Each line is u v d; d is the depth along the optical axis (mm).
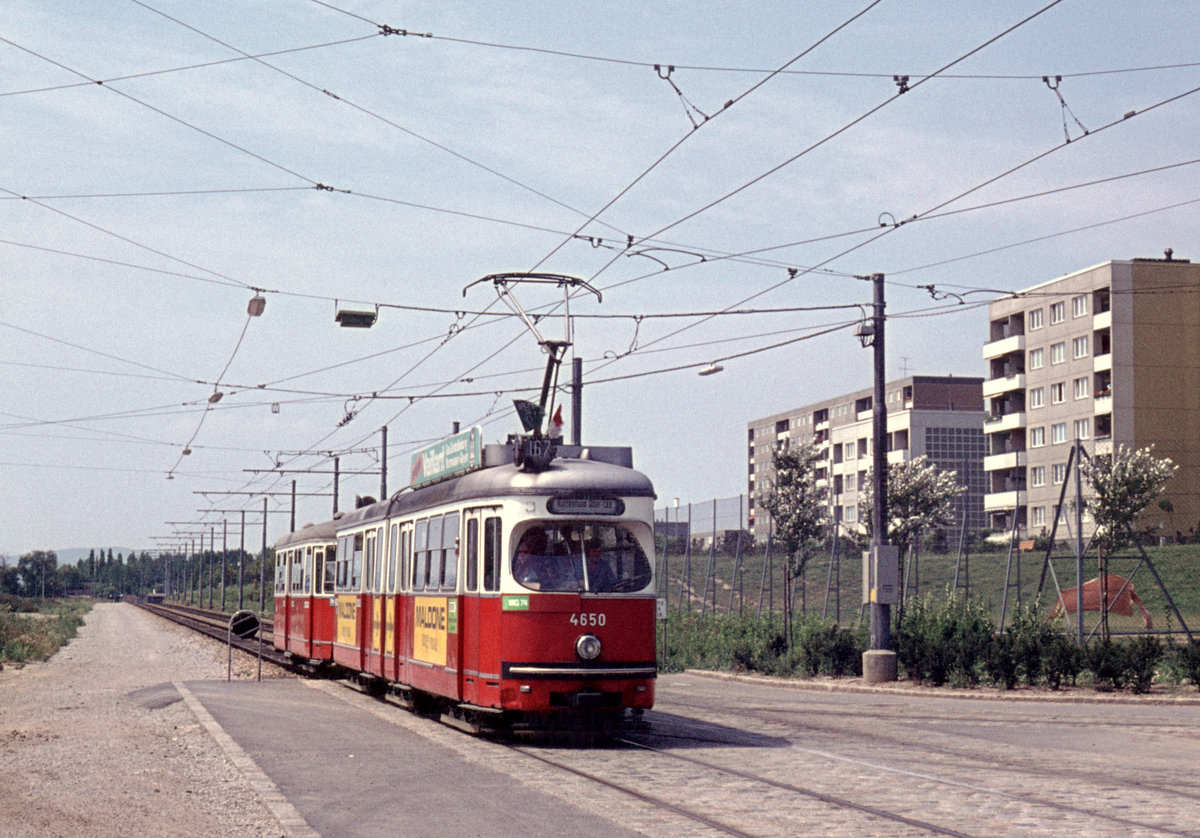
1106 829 9977
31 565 198625
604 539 15719
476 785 12141
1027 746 15461
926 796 11586
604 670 15234
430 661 17953
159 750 15078
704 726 17656
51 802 11195
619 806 10977
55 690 25812
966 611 27625
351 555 24766
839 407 129625
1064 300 80062
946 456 108688
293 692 23188
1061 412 80375
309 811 10734
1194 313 76125
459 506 16922
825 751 14883
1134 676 22703
